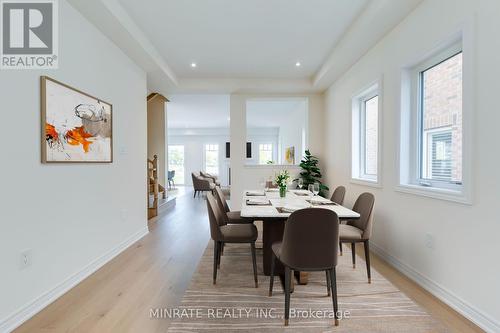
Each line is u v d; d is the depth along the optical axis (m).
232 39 3.57
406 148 2.77
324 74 4.44
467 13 1.90
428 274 2.34
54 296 2.17
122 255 3.24
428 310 2.01
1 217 1.75
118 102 3.34
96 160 2.81
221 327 1.81
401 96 2.76
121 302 2.13
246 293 2.27
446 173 2.36
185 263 2.97
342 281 2.50
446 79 2.36
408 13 2.61
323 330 1.77
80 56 2.57
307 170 5.43
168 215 5.70
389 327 1.80
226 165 12.85
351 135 4.10
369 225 2.50
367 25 2.84
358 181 3.81
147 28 3.26
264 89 5.36
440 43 2.20
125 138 3.53
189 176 12.96
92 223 2.75
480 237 1.81
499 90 1.67
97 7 2.49
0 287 1.73
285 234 1.84
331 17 3.03
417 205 2.50
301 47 3.84
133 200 3.76
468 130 1.87
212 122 10.98
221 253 3.23
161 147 6.85
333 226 1.80
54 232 2.20
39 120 2.06
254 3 2.76
